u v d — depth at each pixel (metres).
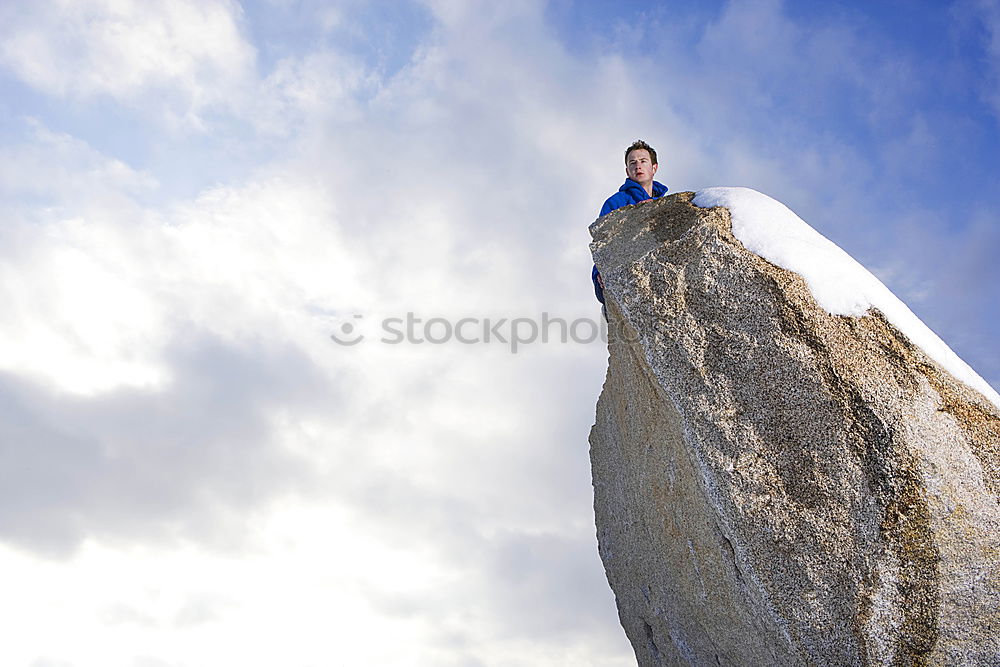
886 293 4.39
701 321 4.23
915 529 3.72
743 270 4.23
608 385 5.76
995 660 3.59
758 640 4.15
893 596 3.67
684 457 4.30
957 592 3.65
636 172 6.10
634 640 6.04
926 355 4.10
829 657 3.69
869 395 3.91
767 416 4.00
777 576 3.80
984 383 4.21
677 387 4.17
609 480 5.92
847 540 3.75
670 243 4.45
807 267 4.22
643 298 4.35
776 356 4.05
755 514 3.87
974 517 3.74
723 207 4.54
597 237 4.86
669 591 5.11
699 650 4.99
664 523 4.89
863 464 3.82
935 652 3.62
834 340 4.04
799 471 3.88
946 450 3.84
